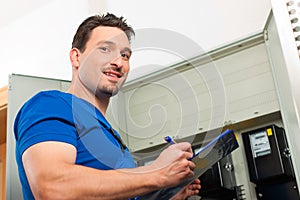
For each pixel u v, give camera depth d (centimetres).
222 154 88
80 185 76
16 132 97
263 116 132
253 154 127
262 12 146
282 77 121
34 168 79
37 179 77
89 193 76
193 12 162
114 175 77
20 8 206
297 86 71
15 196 129
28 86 142
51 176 76
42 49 190
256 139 128
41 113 86
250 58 137
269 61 133
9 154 133
